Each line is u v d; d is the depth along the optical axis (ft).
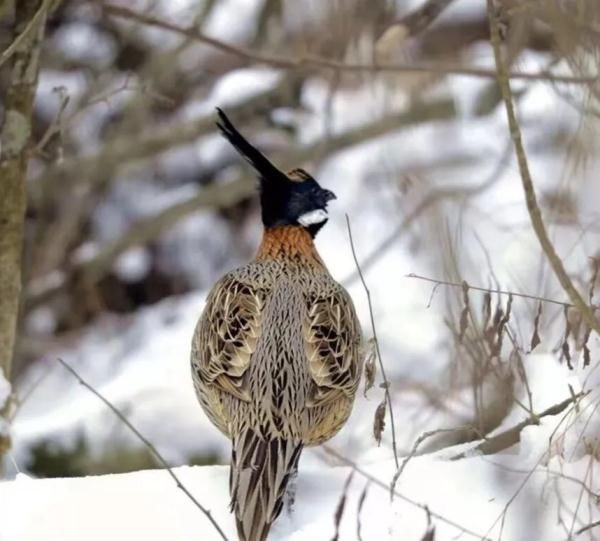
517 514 23.68
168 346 46.26
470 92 51.01
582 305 24.02
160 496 24.77
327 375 26.45
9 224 35.37
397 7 51.16
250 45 57.26
